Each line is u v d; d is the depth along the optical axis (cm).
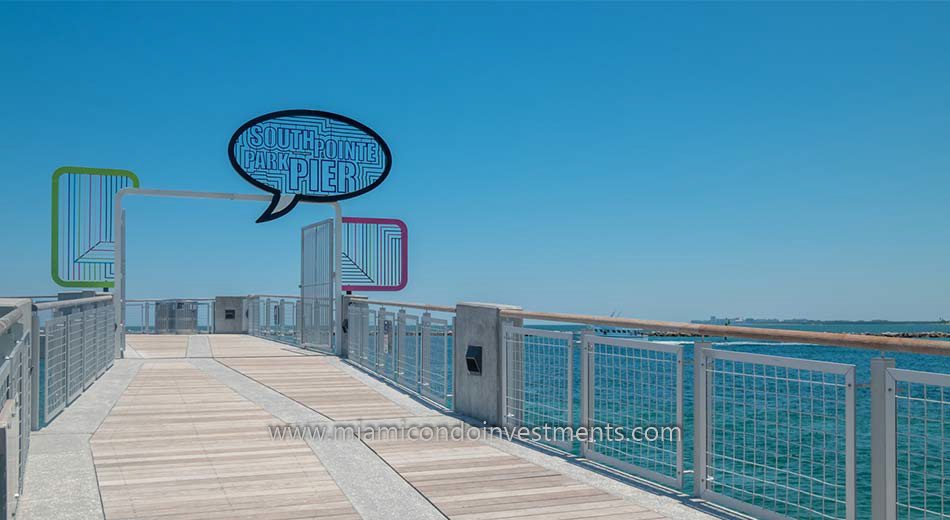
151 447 566
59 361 693
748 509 399
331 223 1281
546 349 588
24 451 460
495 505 426
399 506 425
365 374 1024
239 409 738
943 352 290
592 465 518
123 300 1232
